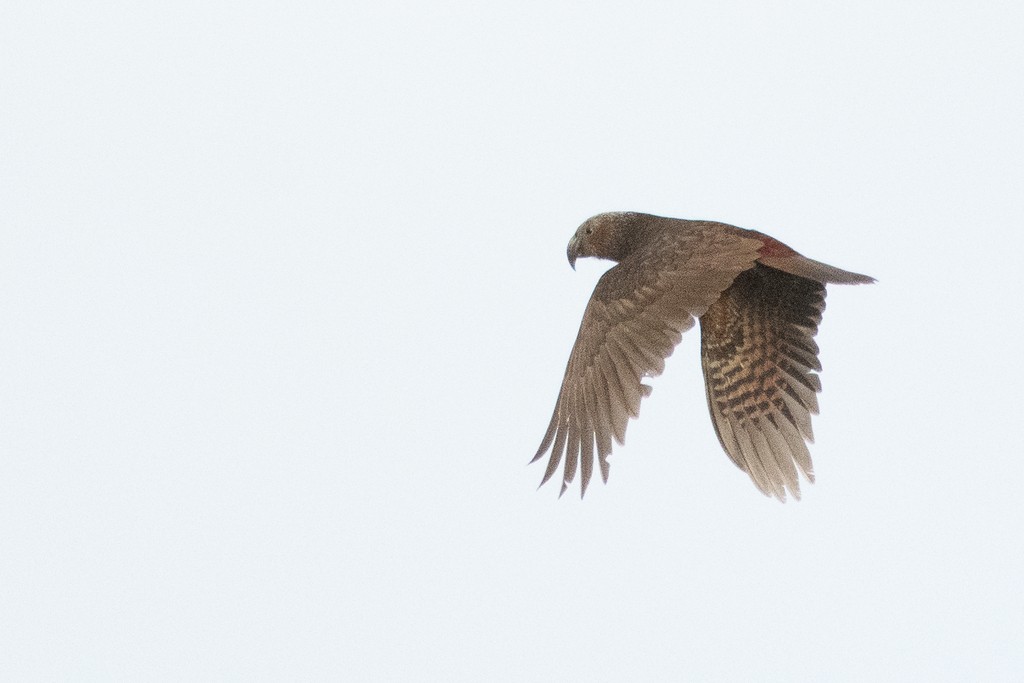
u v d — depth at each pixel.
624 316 10.61
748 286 11.39
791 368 11.45
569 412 10.62
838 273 10.23
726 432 11.80
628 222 12.84
